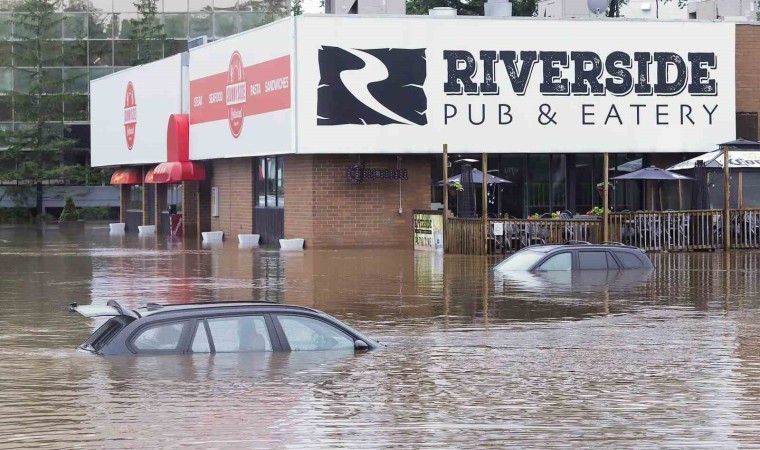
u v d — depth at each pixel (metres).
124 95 76.50
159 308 19.80
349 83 52.72
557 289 33.09
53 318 27.39
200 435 14.28
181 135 65.75
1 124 100.94
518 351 21.31
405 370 18.84
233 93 59.34
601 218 48.62
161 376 17.73
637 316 26.84
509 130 54.25
